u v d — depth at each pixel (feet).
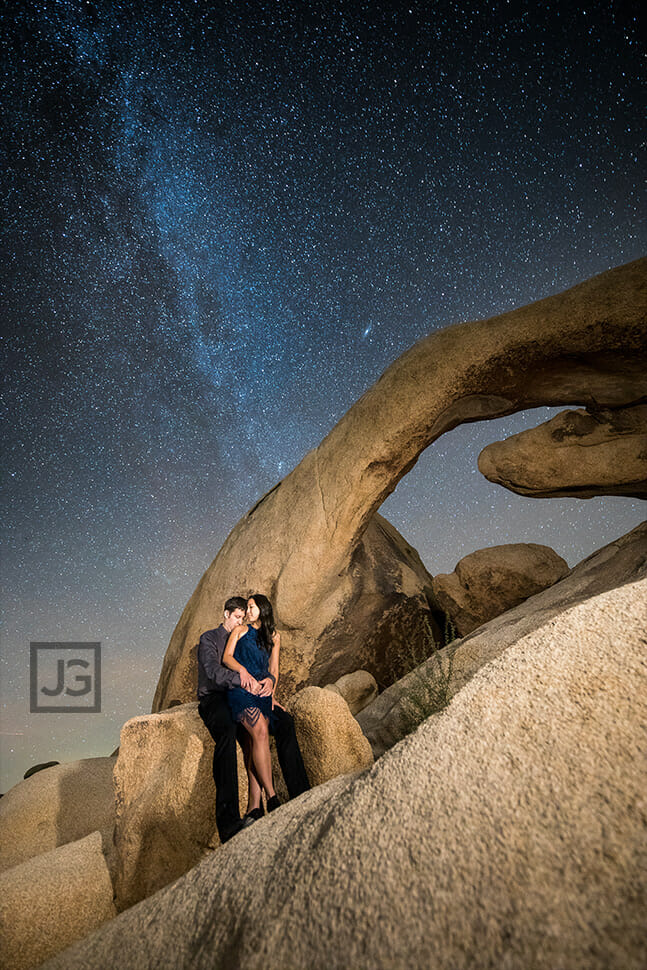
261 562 19.31
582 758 6.00
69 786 15.56
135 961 6.62
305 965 5.31
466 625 20.92
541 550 20.65
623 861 4.94
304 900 5.96
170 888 7.67
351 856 6.11
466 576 20.34
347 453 18.56
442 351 17.76
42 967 7.34
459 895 5.20
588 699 6.63
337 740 11.26
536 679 7.18
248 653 11.86
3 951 9.11
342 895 5.74
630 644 7.10
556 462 18.63
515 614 17.84
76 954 7.25
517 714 6.84
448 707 7.55
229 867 7.27
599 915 4.61
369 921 5.35
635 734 6.02
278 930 5.81
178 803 10.45
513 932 4.73
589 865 5.01
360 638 20.08
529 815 5.65
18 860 13.89
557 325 16.80
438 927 5.03
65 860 10.92
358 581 19.45
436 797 6.27
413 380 17.90
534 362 17.51
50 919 9.60
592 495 19.36
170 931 6.77
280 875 6.48
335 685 19.26
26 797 15.38
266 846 7.26
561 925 4.64
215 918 6.53
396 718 15.33
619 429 18.13
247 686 11.02
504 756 6.39
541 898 4.89
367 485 18.30
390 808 6.43
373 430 18.19
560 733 6.37
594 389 18.01
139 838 10.52
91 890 10.16
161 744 11.38
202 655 11.48
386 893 5.51
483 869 5.32
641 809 5.31
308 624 19.06
